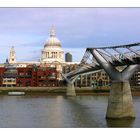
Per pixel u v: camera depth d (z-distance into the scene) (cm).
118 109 8162
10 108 11506
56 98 18200
